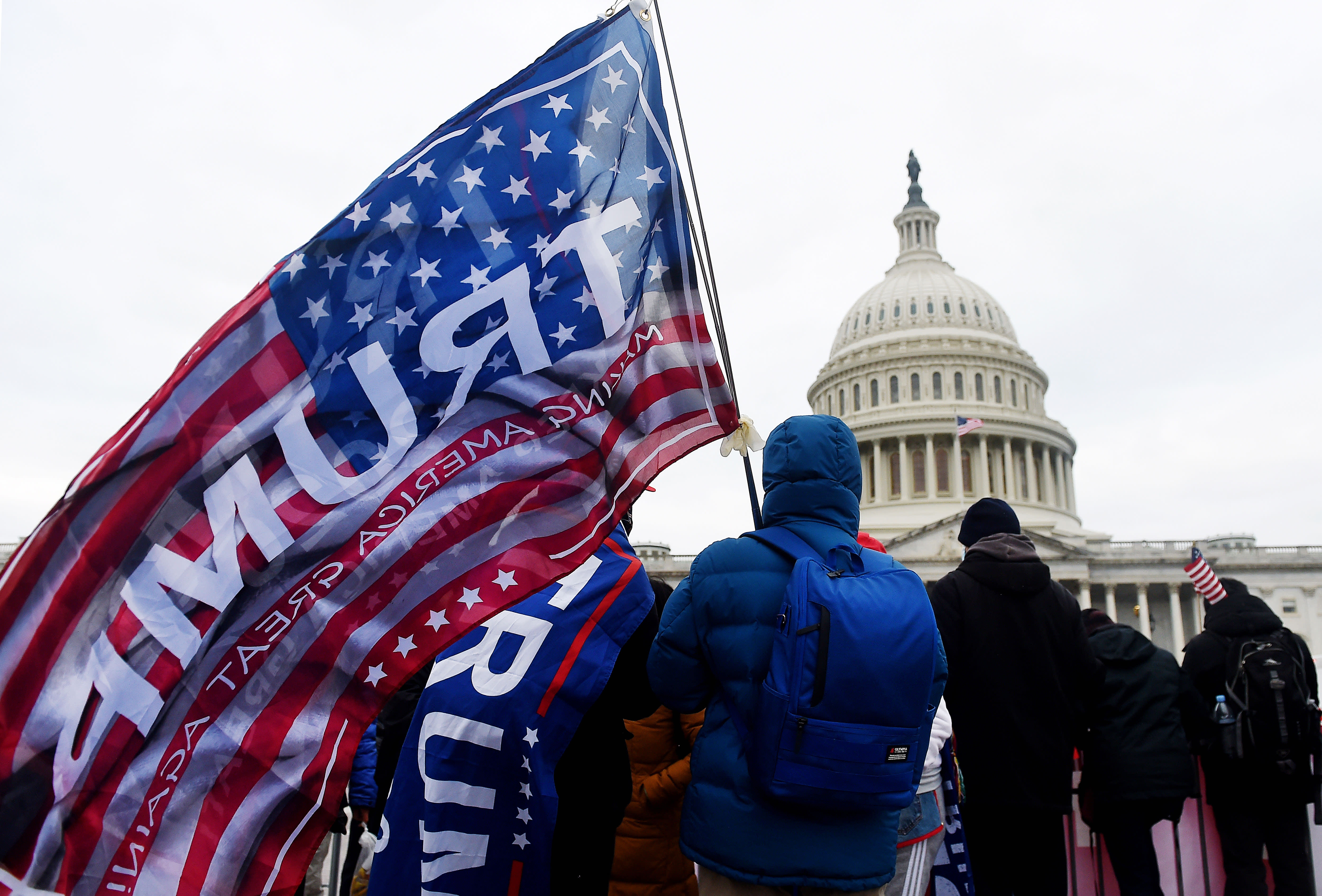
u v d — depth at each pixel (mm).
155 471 3014
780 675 3398
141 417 3062
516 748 3887
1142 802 6352
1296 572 70500
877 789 3316
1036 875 5676
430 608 3318
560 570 3547
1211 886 7777
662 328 4250
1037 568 5836
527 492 3623
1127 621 76125
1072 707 5770
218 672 2990
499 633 4094
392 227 3641
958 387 89875
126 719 2797
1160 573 70500
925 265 102375
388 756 5383
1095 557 70875
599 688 4027
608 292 4027
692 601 3854
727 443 4508
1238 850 6988
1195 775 6516
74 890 2625
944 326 94938
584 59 4270
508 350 3736
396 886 3809
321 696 3125
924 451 87312
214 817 2900
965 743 5688
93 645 2789
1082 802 7352
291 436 3256
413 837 3854
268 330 3328
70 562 2814
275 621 3104
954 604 5793
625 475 3900
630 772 4578
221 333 3264
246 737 2986
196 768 2902
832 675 3281
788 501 4035
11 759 2594
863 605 3408
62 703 2699
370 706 3164
